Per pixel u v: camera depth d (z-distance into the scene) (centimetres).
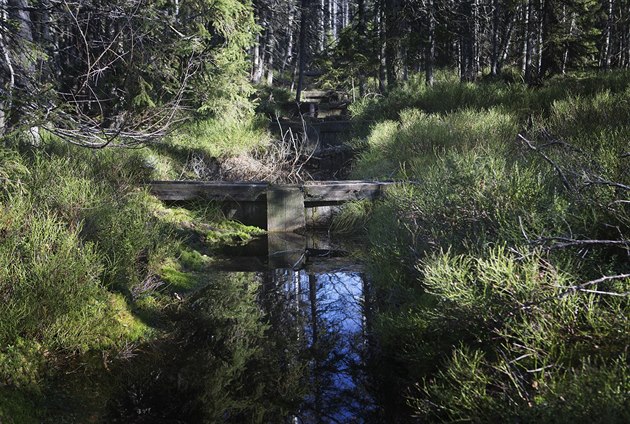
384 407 353
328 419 339
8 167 538
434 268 361
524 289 319
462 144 841
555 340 297
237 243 754
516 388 289
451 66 2684
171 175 959
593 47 2222
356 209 805
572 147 448
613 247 361
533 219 382
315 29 3709
